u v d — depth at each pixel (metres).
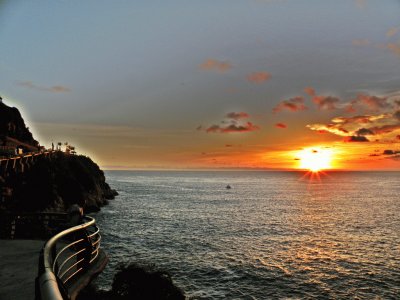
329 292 23.73
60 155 69.94
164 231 46.09
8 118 63.84
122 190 132.25
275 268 29.09
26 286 6.99
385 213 68.62
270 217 61.66
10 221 12.34
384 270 28.84
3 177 39.34
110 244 37.44
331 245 38.56
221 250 35.31
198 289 24.00
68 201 54.03
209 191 134.62
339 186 184.88
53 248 6.28
